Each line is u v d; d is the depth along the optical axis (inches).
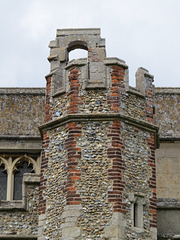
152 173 661.9
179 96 892.0
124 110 666.8
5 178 826.2
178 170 856.9
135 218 631.8
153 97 702.5
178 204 692.7
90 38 759.7
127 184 634.8
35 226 687.1
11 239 679.1
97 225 609.6
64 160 647.8
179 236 667.4
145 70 708.0
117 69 680.4
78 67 681.0
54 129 674.2
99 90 671.1
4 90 876.0
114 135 647.1
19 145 831.1
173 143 869.2
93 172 633.0
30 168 832.3
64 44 751.1
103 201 619.2
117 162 634.8
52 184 649.6
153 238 634.8
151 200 649.6
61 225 621.0
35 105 868.6
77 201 620.7
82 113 658.8
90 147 644.1
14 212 692.7
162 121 873.5
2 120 855.1
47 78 707.4
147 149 668.7
